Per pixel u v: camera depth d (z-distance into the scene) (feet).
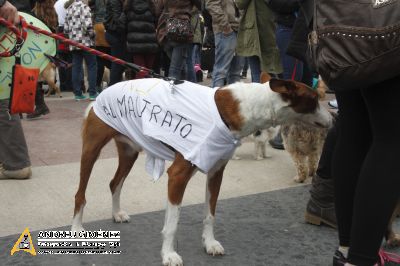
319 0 7.38
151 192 14.01
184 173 9.16
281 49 18.63
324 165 11.14
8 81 12.18
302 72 18.72
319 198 11.39
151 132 9.43
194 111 9.21
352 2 6.94
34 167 16.37
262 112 9.14
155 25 26.32
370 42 6.72
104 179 15.11
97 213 12.41
